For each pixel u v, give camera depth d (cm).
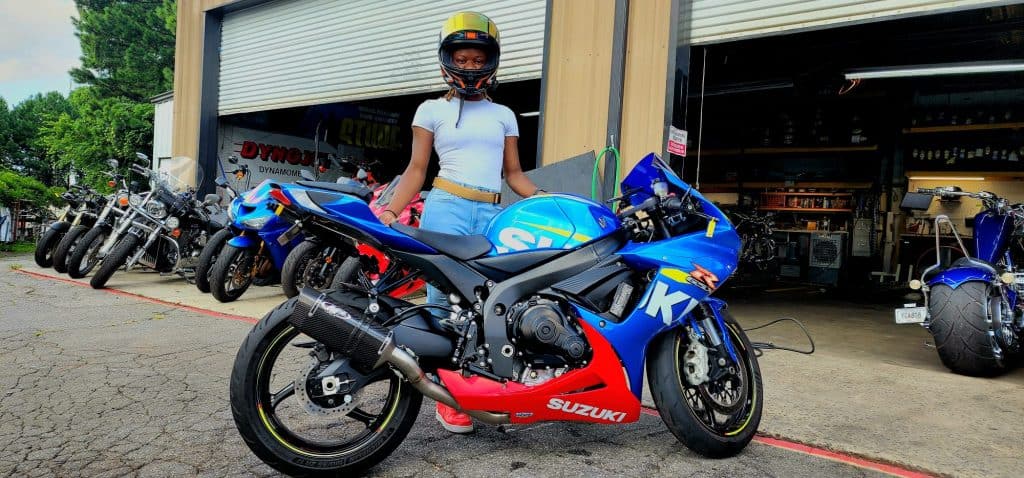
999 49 736
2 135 3092
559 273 234
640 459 249
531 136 1220
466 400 221
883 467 246
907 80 987
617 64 533
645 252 241
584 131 555
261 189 566
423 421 291
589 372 227
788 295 845
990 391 356
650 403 321
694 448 245
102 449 249
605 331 230
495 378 223
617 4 536
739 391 259
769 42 730
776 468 243
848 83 854
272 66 909
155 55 3150
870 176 1075
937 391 354
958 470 241
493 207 277
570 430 280
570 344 221
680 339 258
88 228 778
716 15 508
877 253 1037
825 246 1029
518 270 234
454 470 236
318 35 852
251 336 218
